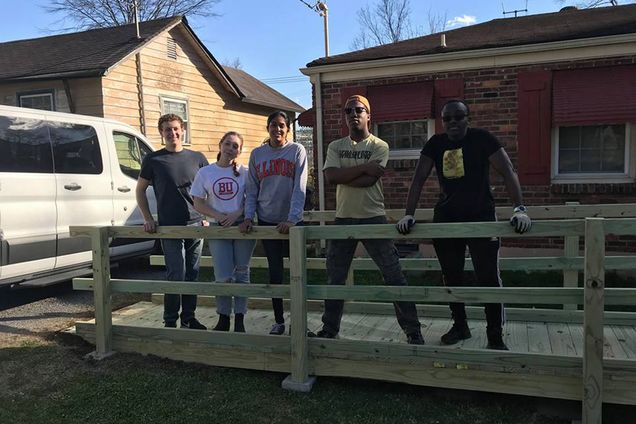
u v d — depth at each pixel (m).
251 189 4.00
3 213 4.99
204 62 13.90
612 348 3.77
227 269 4.10
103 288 4.16
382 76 7.96
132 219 6.64
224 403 3.34
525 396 3.30
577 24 7.88
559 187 7.16
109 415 3.21
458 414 3.14
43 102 11.01
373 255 3.72
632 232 2.83
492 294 3.19
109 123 6.49
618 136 7.09
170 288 4.00
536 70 7.21
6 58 12.41
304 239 3.52
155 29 12.15
